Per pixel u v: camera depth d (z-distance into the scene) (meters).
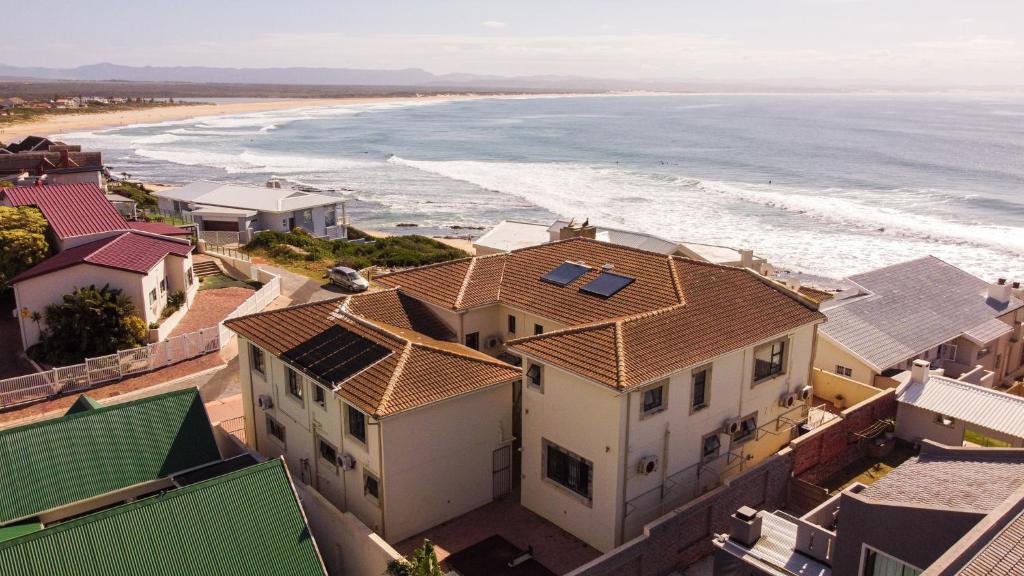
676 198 115.56
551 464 25.09
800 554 19.56
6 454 23.78
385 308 29.72
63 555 18.06
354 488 25.02
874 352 36.00
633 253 30.75
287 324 28.92
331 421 25.55
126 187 93.00
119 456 25.02
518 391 26.42
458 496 25.41
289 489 21.05
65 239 44.34
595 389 22.69
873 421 31.25
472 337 29.89
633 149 188.50
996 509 15.14
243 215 73.56
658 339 24.14
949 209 105.06
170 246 46.47
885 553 17.34
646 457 23.27
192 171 143.62
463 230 96.19
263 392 29.73
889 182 129.12
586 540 24.02
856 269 75.25
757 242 86.12
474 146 196.12
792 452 27.05
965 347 39.94
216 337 41.31
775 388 28.30
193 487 20.25
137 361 38.50
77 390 36.12
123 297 40.19
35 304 39.66
